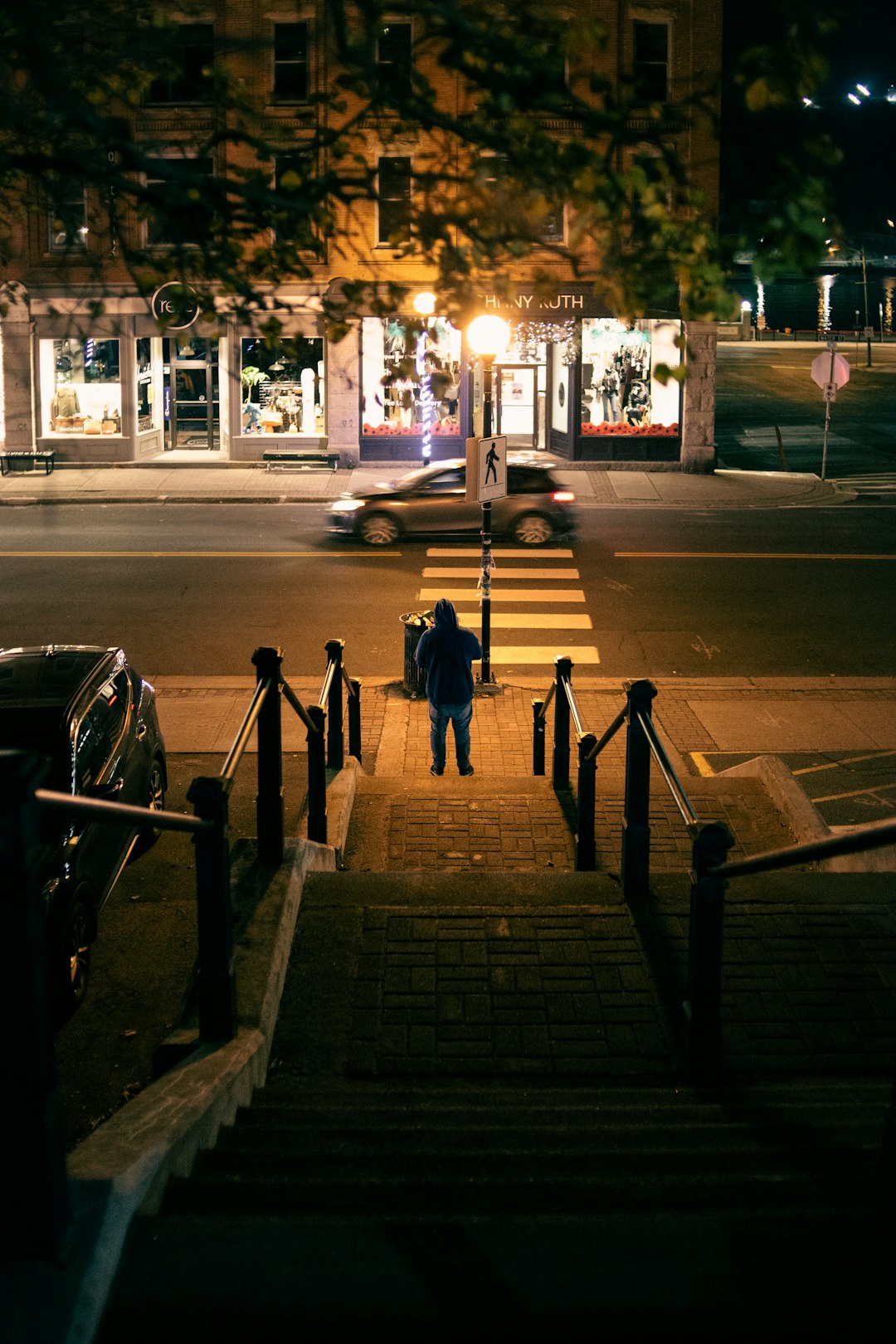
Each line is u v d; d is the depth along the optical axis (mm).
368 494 23812
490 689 15531
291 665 16656
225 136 4609
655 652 17234
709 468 32531
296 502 28844
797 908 6977
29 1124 3064
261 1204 3754
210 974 5332
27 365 31828
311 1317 3004
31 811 2990
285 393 32969
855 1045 5762
